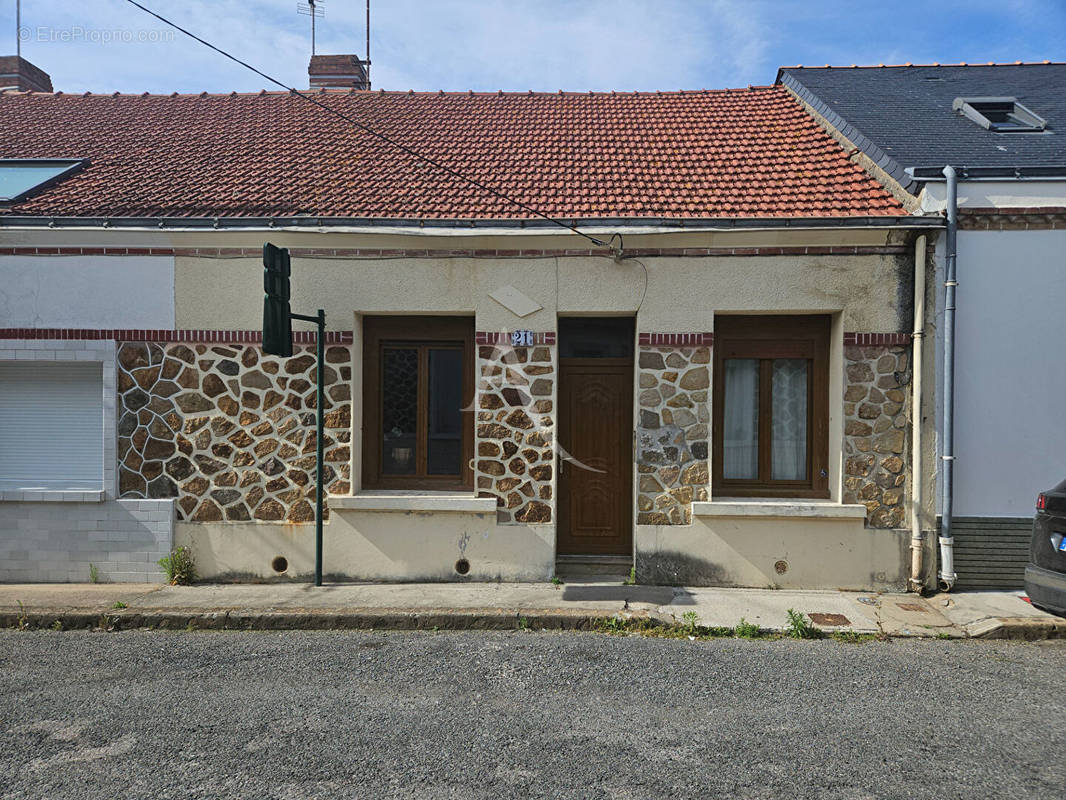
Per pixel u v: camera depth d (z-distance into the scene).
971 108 9.12
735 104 10.72
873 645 5.95
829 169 8.35
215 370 7.66
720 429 7.89
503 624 6.43
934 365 7.23
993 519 7.26
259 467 7.66
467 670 5.30
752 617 6.51
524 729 4.27
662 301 7.47
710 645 5.93
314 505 7.66
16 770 3.77
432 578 7.59
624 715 4.48
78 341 7.62
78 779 3.68
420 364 8.03
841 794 3.55
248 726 4.30
